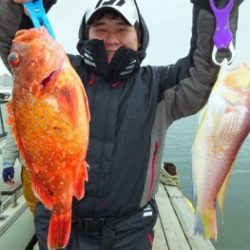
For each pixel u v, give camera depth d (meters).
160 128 0.64
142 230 0.63
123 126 0.61
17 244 1.33
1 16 0.56
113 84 0.62
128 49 0.60
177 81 0.62
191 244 1.33
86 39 0.67
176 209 1.71
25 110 0.47
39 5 0.52
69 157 0.46
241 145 0.52
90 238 0.62
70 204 0.47
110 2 0.61
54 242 0.46
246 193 2.89
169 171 2.17
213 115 0.51
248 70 0.52
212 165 0.52
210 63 0.57
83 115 0.46
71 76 0.46
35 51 0.46
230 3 0.54
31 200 1.17
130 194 0.61
